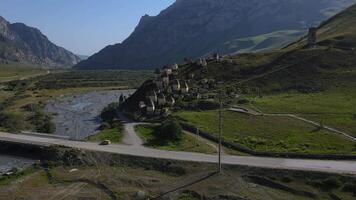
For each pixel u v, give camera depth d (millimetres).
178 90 150000
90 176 84562
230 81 157625
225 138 100062
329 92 136250
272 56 175250
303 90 141750
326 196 71625
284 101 130000
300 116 113125
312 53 166875
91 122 157375
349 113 112250
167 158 89312
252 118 114312
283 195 73000
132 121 131875
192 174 82438
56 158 95812
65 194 76688
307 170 78250
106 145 101312
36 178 85375
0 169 93875
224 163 84562
